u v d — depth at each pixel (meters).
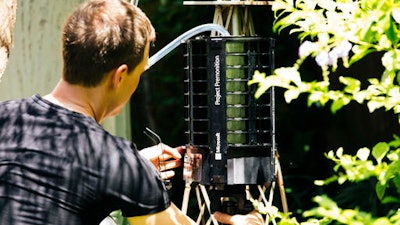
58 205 2.29
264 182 2.89
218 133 2.86
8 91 4.20
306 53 2.34
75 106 2.42
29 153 2.33
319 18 2.54
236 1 2.96
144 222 2.38
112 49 2.37
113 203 2.34
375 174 2.45
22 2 4.18
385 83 2.49
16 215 2.28
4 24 3.14
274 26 2.59
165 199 2.41
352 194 5.31
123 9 2.43
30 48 4.20
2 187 2.31
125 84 2.45
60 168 2.31
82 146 2.33
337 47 2.34
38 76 4.21
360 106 7.02
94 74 2.39
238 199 2.91
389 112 6.75
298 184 6.46
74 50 2.39
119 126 4.52
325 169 6.97
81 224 2.31
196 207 6.04
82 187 2.30
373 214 5.01
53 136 2.35
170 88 8.43
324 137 7.14
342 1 2.57
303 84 2.33
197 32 2.97
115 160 2.34
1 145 2.36
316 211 2.14
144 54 2.46
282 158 6.73
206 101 2.93
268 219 2.89
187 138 3.01
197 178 2.90
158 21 8.00
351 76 6.72
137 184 2.34
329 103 7.09
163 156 2.96
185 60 3.06
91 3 2.44
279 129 7.11
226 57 2.89
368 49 2.45
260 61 2.91
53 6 4.20
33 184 2.31
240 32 3.01
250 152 2.88
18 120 2.40
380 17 2.26
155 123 8.27
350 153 7.06
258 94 2.33
